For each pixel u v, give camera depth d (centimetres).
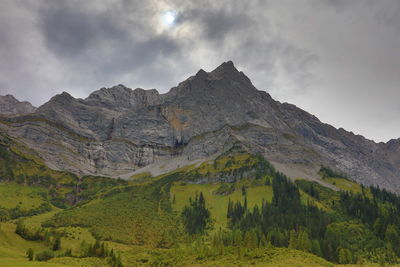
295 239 18100
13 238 17800
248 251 15200
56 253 17112
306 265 12781
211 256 15562
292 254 14062
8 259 12825
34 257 15275
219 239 18700
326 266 13012
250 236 16738
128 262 16800
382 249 19575
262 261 13475
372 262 17825
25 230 18975
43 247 18100
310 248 17362
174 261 16012
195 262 15175
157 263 16162
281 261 13175
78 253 17688
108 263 15575
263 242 17438
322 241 18975
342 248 18562
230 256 14975
